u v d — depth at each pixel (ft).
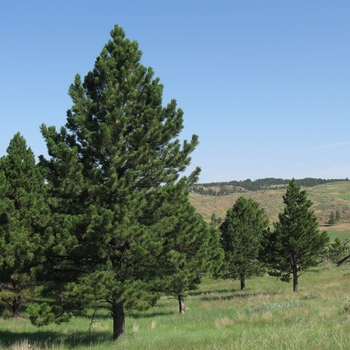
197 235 46.98
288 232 109.81
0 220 71.77
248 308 73.87
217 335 45.52
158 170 48.32
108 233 41.83
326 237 109.70
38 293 45.96
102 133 44.06
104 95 46.11
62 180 44.21
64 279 46.11
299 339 34.40
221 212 617.21
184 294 60.59
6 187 74.95
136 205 44.01
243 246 134.10
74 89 48.49
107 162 46.26
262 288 137.90
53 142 44.52
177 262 45.83
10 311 86.69
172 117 51.13
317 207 565.53
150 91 50.85
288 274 114.11
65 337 53.52
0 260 63.16
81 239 44.68
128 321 75.77
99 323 72.74
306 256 111.04
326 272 154.10
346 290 88.79
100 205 46.26
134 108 49.26
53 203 49.11
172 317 77.51
